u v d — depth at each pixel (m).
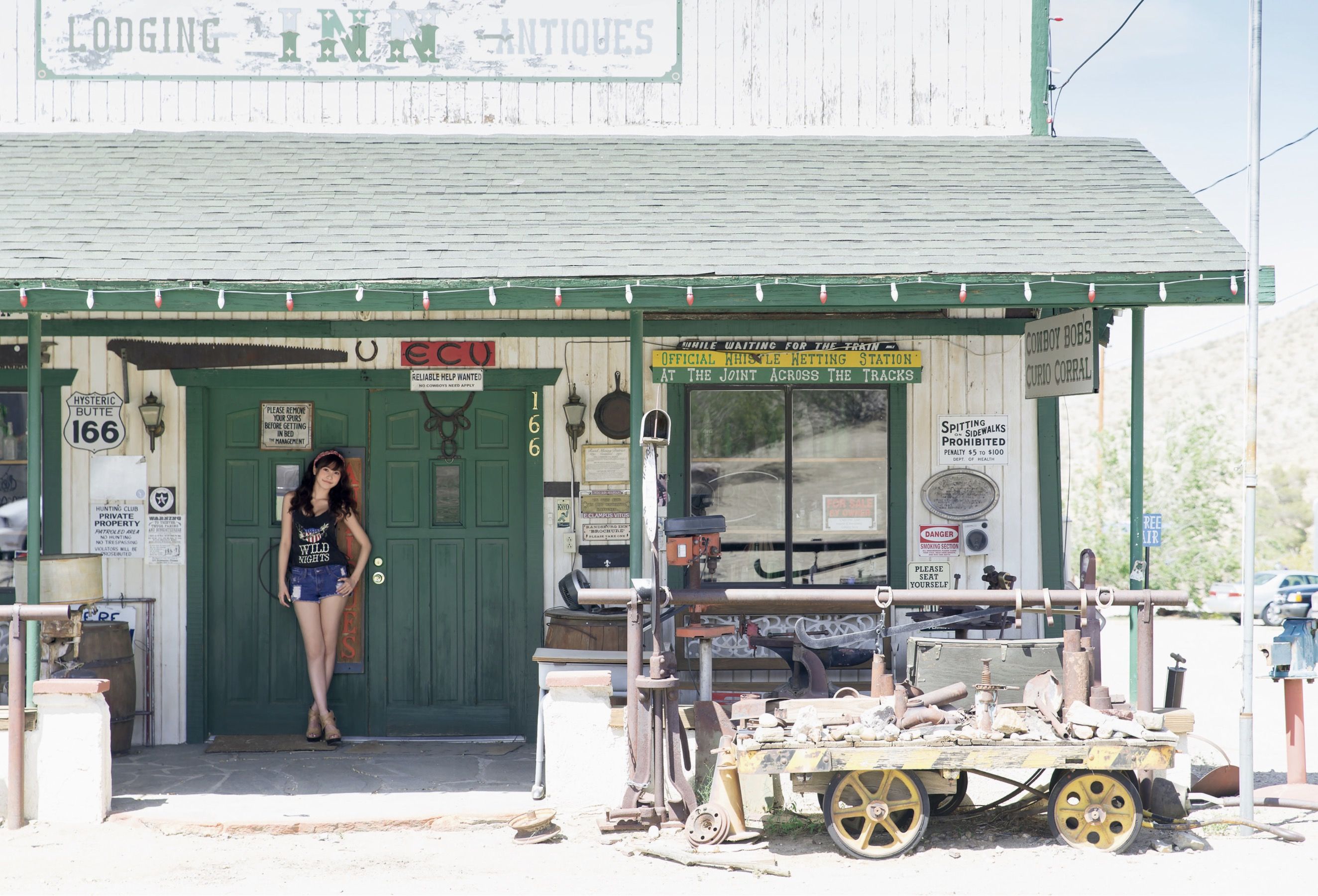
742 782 6.39
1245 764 6.07
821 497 8.27
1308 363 72.56
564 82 8.49
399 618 8.20
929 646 6.18
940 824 6.14
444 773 7.12
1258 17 6.07
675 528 6.95
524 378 8.15
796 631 6.59
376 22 8.46
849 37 8.55
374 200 7.18
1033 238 6.73
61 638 6.48
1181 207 7.23
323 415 8.20
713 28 8.53
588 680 6.29
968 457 8.22
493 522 8.24
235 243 6.54
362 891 5.07
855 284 6.21
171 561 8.02
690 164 7.83
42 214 6.80
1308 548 39.56
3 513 7.98
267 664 8.16
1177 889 5.09
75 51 8.35
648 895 5.02
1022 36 8.59
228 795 6.56
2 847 5.70
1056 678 6.12
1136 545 6.54
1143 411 6.55
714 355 7.90
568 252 6.50
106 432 7.99
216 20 8.41
